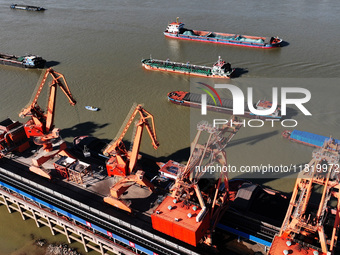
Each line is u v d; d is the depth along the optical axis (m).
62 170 67.62
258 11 180.62
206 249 53.53
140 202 61.50
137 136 58.34
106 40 151.12
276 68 115.00
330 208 55.22
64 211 60.81
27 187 66.25
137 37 153.50
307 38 137.25
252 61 121.50
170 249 52.06
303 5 187.00
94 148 76.69
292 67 114.88
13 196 68.19
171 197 55.41
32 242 64.38
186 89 106.88
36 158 67.62
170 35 150.62
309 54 122.75
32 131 73.06
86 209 60.16
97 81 113.62
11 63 129.25
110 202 59.72
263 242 52.56
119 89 108.06
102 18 184.62
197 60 125.69
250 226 54.88
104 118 93.19
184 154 78.00
